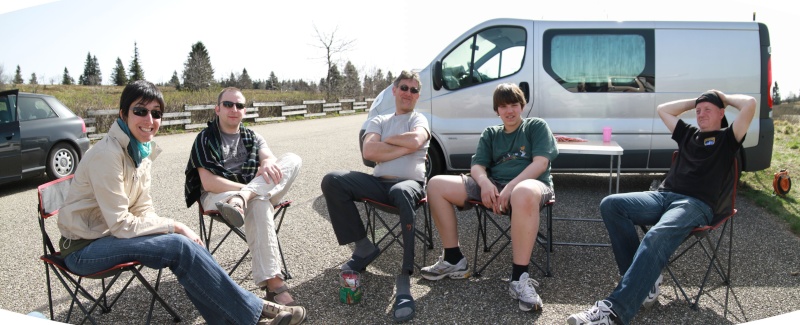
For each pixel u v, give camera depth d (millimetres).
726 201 3109
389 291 3262
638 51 5566
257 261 2953
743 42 5492
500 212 3221
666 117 3455
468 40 5895
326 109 22328
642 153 5582
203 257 2549
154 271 3625
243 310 2582
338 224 3346
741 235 4289
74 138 7117
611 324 2646
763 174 6453
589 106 5613
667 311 2936
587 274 3473
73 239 2617
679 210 2936
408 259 3062
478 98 5844
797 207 5020
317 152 9453
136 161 2703
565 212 4984
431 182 3412
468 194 3369
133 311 3033
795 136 9344
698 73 5504
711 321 2807
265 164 3219
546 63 5672
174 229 2648
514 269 3062
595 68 5609
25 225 4910
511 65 5766
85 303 3156
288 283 3398
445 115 5930
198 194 3424
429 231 4035
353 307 3045
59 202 2834
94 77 43969
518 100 3465
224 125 3457
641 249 2750
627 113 5578
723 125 3291
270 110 18906
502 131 3633
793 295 3119
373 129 3754
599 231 4398
